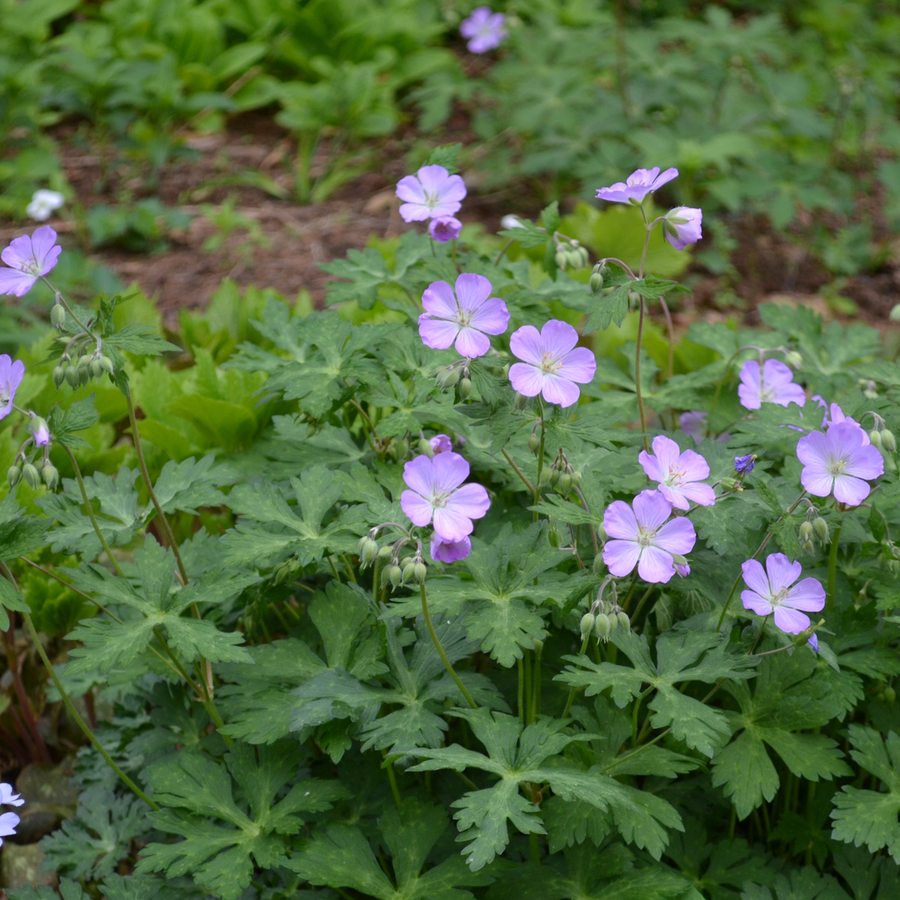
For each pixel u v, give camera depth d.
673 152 1.91
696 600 1.01
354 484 1.02
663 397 1.12
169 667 1.03
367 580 1.05
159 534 1.18
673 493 0.93
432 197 1.05
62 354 0.97
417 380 1.03
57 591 1.13
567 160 1.97
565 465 0.96
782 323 1.16
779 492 1.00
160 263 1.94
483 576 0.96
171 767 0.99
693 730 0.94
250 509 1.01
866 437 0.97
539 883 0.97
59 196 1.85
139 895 0.98
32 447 0.97
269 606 1.08
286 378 1.03
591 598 0.99
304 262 1.92
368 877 0.96
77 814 1.06
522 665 1.00
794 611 0.94
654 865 0.97
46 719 1.18
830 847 1.00
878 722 1.01
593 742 0.97
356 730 0.97
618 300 0.96
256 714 0.98
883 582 1.00
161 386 1.21
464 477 0.92
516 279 1.12
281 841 0.96
